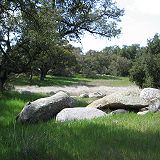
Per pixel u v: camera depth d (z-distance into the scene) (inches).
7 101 695.1
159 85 1599.4
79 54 3646.7
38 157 277.4
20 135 348.8
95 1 1278.3
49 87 2028.8
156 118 511.8
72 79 2977.4
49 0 961.5
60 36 1079.0
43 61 971.3
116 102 613.6
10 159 275.0
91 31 1307.8
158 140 346.0
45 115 506.6
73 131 380.8
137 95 630.5
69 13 1231.5
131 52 5408.5
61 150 296.0
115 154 290.5
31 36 889.5
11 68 928.9
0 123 497.0
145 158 280.8
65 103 541.0
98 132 375.6
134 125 433.7
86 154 289.1
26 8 892.6
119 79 3567.9
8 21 897.5
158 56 1615.4
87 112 512.7
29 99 844.0
